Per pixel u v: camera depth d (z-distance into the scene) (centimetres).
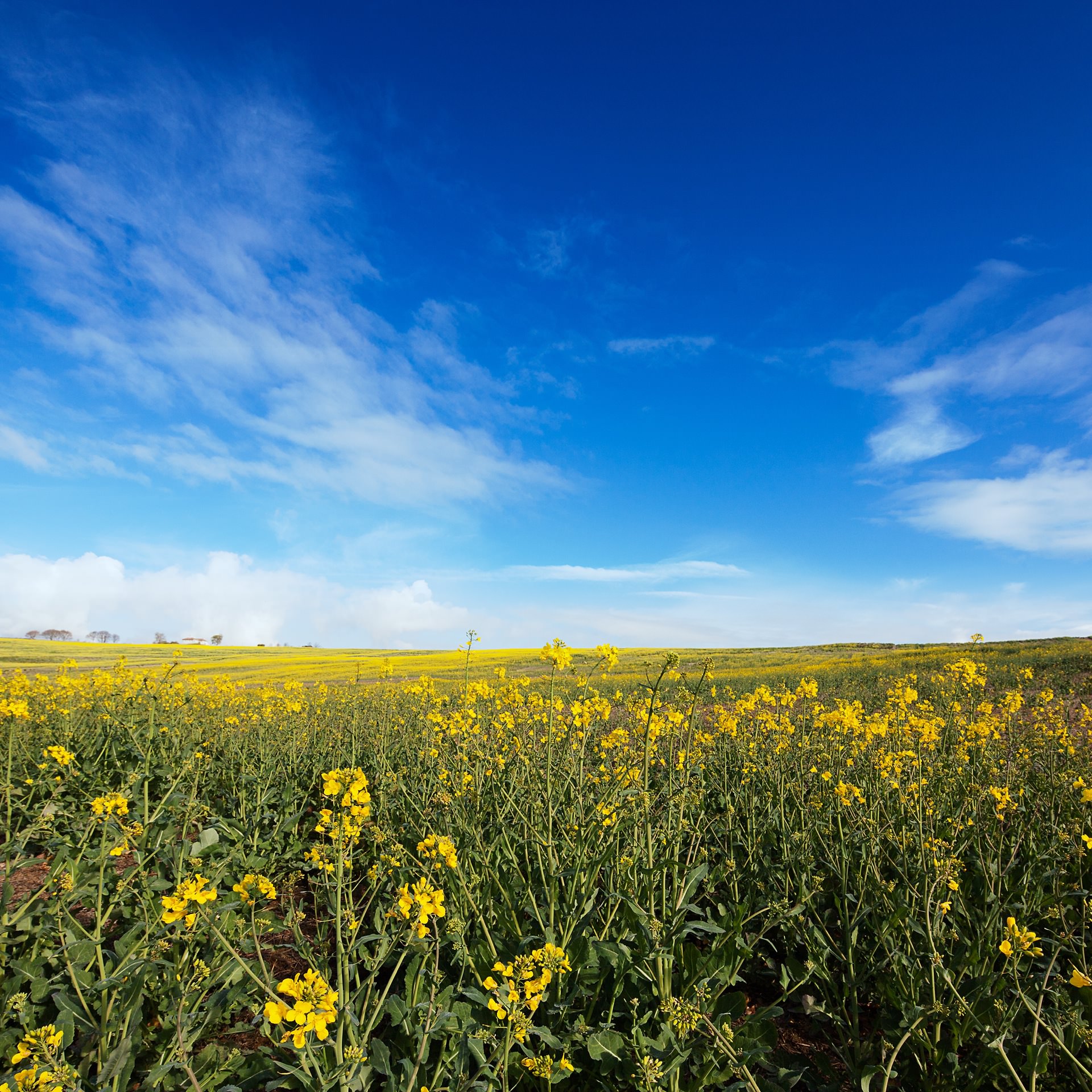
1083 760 177
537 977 89
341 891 81
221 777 220
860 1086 85
